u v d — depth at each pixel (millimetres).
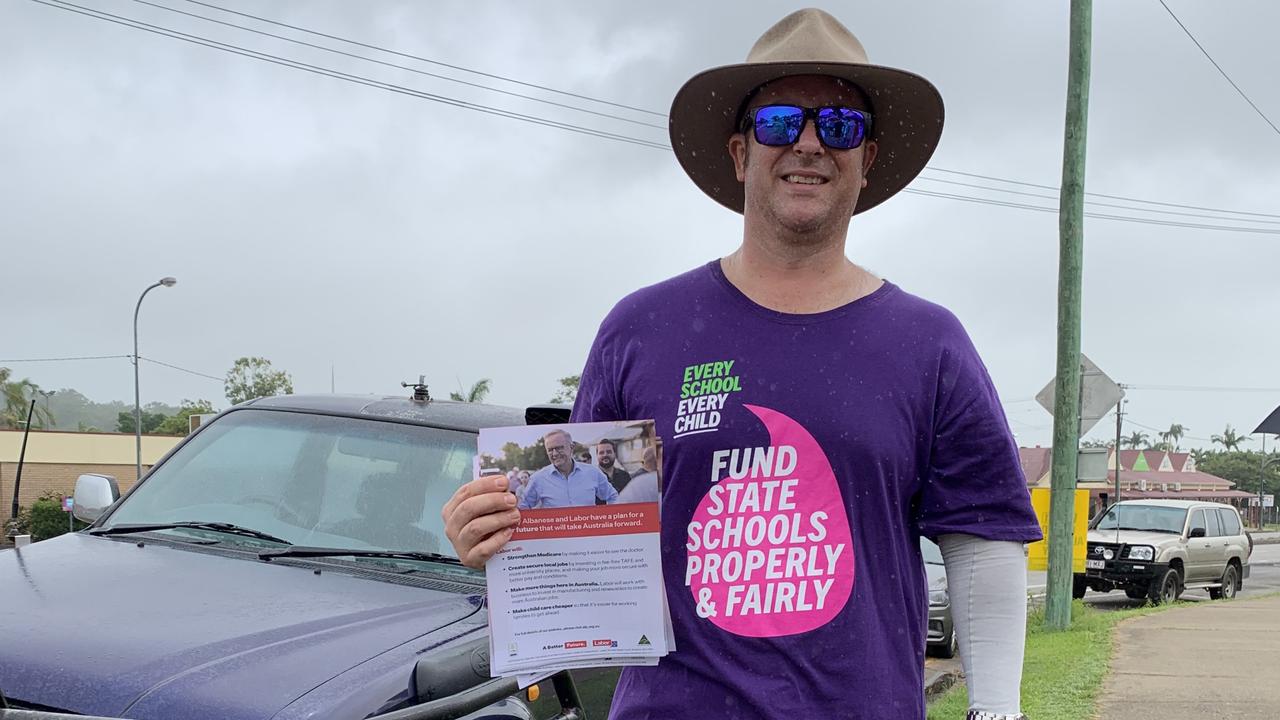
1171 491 83250
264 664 2584
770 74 2316
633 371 2213
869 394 2080
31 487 43625
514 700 2926
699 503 2078
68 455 44688
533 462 2084
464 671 2723
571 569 2068
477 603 3236
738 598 2025
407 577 3396
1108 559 17250
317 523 3719
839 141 2188
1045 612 11711
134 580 3180
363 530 3662
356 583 3295
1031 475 72625
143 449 47125
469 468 3758
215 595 3068
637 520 2070
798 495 2047
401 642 2826
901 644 2068
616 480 2072
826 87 2320
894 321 2158
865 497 2055
